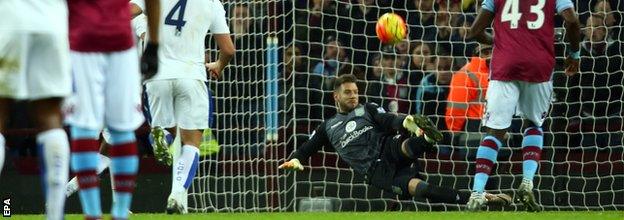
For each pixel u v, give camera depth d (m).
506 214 22.94
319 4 35.44
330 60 34.69
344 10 35.72
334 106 33.06
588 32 34.53
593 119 32.84
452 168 32.72
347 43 35.59
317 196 31.61
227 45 24.58
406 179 26.08
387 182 26.20
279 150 32.50
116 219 15.14
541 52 24.06
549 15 24.09
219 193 32.47
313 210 30.03
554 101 33.81
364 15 34.72
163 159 24.69
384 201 31.27
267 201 31.66
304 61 34.59
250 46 34.38
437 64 33.94
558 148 32.38
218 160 32.91
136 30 24.52
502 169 32.97
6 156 32.47
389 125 26.31
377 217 21.48
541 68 24.05
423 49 34.53
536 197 32.72
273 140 31.84
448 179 32.84
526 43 24.00
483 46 32.28
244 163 32.25
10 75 14.01
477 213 23.34
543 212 24.56
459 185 32.62
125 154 15.15
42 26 14.03
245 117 33.53
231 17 34.66
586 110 34.38
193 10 24.08
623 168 32.97
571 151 33.44
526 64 23.95
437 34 34.31
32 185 32.53
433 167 33.06
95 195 15.08
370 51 34.34
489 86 24.52
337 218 21.05
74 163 15.09
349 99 26.72
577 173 33.09
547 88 24.42
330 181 32.16
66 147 14.28
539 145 25.02
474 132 32.09
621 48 34.97
